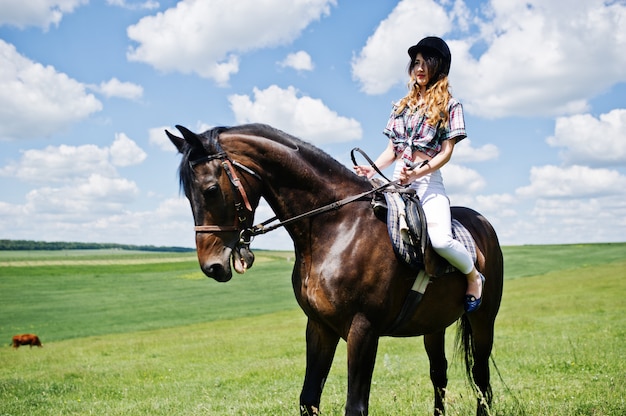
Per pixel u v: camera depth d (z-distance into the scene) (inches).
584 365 362.3
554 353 434.9
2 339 1161.4
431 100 178.4
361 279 161.5
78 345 911.7
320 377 169.5
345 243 163.8
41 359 703.1
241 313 1515.7
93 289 2281.0
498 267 210.1
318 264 164.4
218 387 397.4
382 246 165.3
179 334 1003.3
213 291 2178.9
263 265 3324.3
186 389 394.9
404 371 400.8
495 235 215.0
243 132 167.5
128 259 4160.9
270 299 1888.5
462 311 191.6
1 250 5526.6
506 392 278.2
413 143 181.8
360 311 162.1
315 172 169.2
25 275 2790.4
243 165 162.6
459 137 178.2
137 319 1454.2
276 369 460.8
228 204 159.9
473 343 209.6
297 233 166.7
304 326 988.6
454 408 209.6
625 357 382.0
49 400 364.5
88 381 464.8
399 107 185.8
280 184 166.2
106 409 316.8
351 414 156.8
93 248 6294.3
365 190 175.5
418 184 180.9
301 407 166.7
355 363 161.0
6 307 1760.6
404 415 226.1
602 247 3693.4
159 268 3307.1
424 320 180.5
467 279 181.3
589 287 1398.9
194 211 161.3
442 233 170.2
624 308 900.6
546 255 3225.9
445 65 183.5
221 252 159.5
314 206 167.9
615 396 240.8
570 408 219.0
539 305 1021.8
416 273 169.6
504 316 860.6
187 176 160.6
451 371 400.5
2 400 368.8
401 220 164.9
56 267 3270.2
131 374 500.7
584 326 664.4
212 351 671.1
